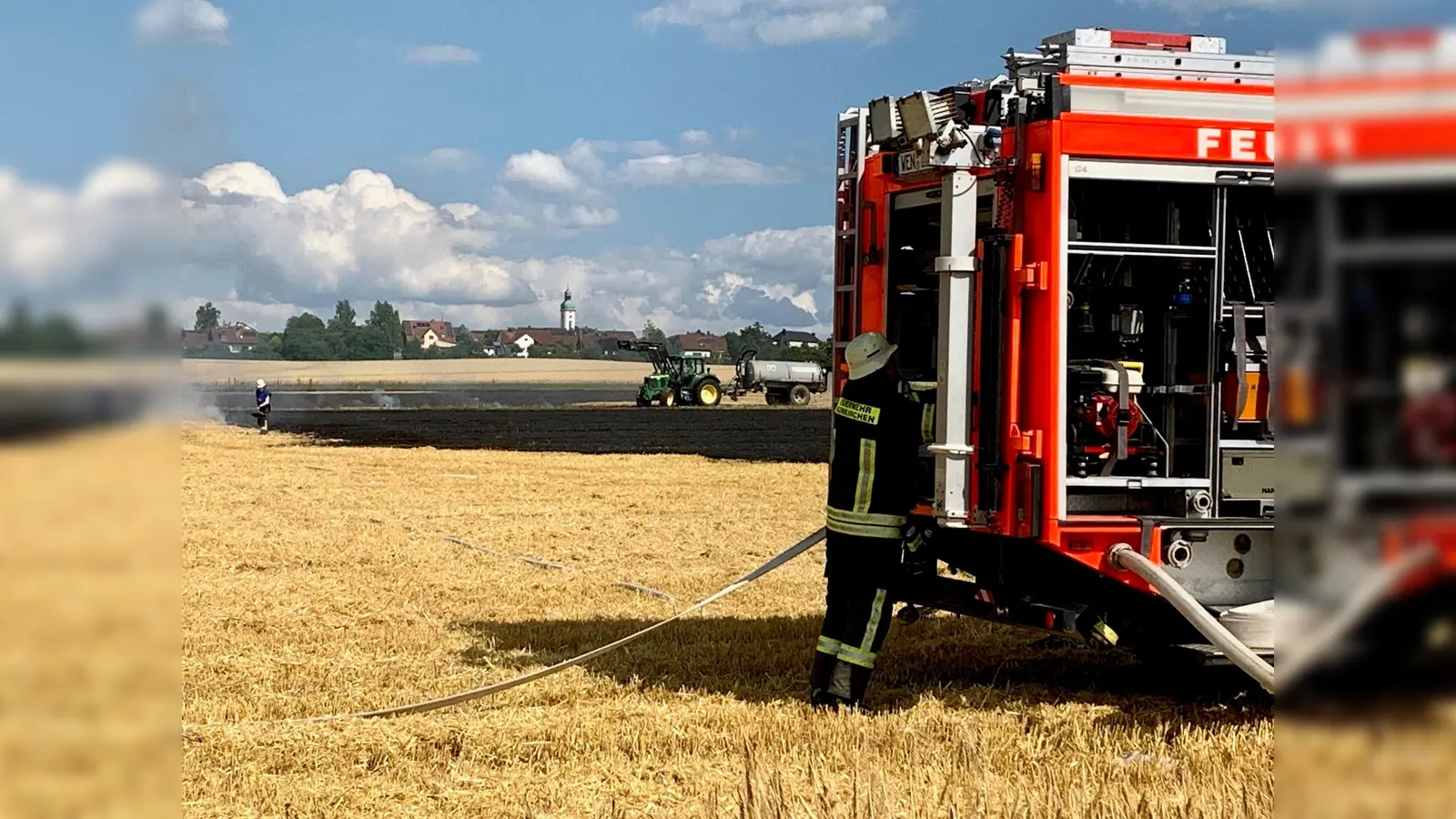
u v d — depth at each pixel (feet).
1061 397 25.20
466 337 651.66
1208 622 23.68
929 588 30.45
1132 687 28.86
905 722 24.49
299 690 27.81
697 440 136.26
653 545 54.49
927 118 25.67
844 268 32.04
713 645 32.63
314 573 46.24
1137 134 25.26
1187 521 25.58
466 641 33.73
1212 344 26.02
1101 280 27.04
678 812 18.79
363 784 20.52
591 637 34.19
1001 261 25.85
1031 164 25.45
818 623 36.17
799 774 20.43
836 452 26.66
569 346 634.84
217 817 18.75
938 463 26.14
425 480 86.99
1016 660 31.86
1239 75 26.08
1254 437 26.50
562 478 89.35
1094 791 19.10
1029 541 27.07
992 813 18.20
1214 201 25.89
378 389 385.70
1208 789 19.26
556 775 21.01
